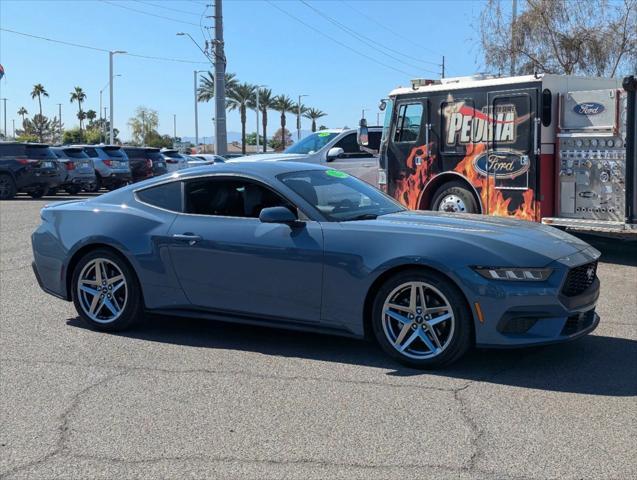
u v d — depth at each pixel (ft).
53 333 20.59
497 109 33.01
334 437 13.07
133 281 20.08
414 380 16.12
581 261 16.58
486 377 16.29
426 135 36.19
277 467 11.90
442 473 11.60
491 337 15.93
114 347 19.16
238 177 19.22
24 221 48.93
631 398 14.89
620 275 28.81
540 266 15.81
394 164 38.04
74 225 20.86
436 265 16.10
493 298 15.76
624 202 29.81
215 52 85.20
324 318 17.61
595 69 63.26
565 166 31.68
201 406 14.70
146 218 19.99
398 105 37.58
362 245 17.03
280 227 18.10
